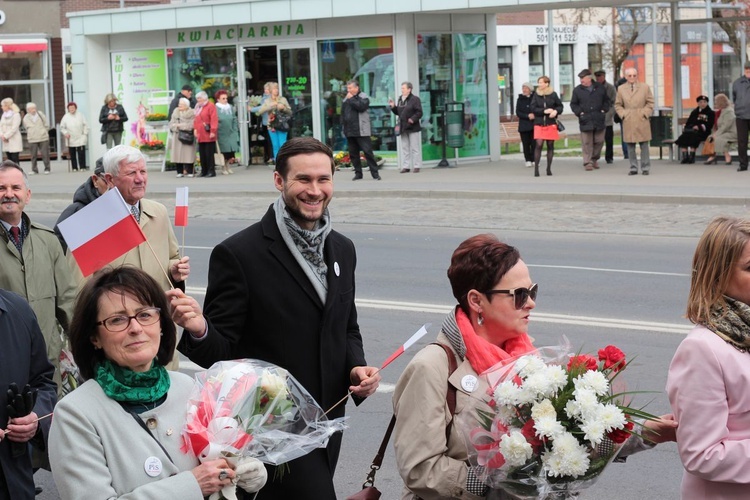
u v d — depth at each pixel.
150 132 30.50
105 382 3.61
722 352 3.66
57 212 23.06
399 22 26.09
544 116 24.06
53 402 4.88
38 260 6.11
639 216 18.25
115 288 3.62
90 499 3.41
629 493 6.38
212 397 3.71
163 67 30.16
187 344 4.57
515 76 54.78
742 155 23.19
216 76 29.52
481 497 3.76
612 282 12.81
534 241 16.28
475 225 18.22
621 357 3.74
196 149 28.17
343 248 4.95
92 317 3.61
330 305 4.76
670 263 13.97
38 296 6.06
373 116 27.02
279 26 27.95
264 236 4.75
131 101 30.72
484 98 28.47
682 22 25.56
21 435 4.62
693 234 16.27
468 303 4.04
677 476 6.65
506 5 25.00
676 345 9.62
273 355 4.71
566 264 14.16
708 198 19.23
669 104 51.25
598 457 3.63
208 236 18.30
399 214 19.94
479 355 3.90
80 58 31.09
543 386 3.54
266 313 4.70
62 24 45.81
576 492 3.65
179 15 28.95
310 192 4.68
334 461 4.80
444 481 3.76
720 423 3.63
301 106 28.19
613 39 40.34
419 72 26.69
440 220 18.95
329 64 27.44
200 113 27.50
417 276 13.70
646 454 7.06
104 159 6.45
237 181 26.19
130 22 29.83
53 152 39.47
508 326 4.02
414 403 3.88
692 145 25.17
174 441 3.63
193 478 3.51
